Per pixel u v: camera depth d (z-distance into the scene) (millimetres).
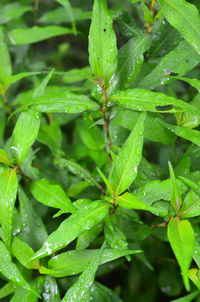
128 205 529
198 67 732
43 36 731
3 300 640
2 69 681
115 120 610
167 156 731
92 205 542
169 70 593
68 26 906
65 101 562
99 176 661
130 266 740
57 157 665
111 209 597
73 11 818
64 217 674
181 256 494
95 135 693
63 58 1000
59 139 702
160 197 559
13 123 765
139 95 552
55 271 556
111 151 590
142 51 588
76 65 1011
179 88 776
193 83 553
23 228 596
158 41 631
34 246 591
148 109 542
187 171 614
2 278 619
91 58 561
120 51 595
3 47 684
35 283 571
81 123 702
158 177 610
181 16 545
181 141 715
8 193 562
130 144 539
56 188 572
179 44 601
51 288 568
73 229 529
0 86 689
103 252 547
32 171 642
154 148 783
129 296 738
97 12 551
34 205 662
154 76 598
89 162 713
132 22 633
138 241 622
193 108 535
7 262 543
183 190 555
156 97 545
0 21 813
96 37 556
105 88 566
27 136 586
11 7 827
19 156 589
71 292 533
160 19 592
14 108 762
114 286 759
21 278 538
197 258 535
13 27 832
